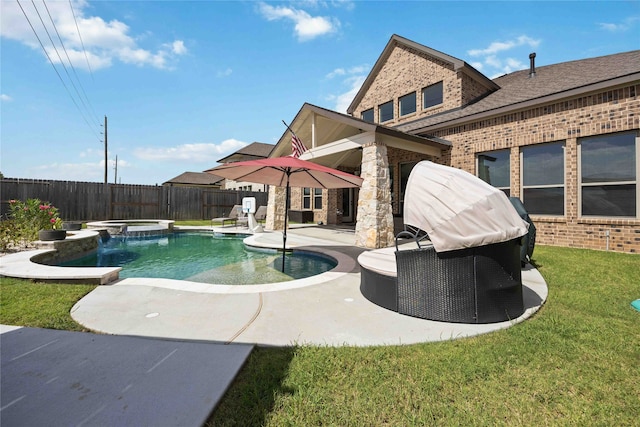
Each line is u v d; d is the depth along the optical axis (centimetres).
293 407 202
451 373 243
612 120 736
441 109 1291
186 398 204
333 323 347
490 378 237
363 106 1686
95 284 499
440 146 1056
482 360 262
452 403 210
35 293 437
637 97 702
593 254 707
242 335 312
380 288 407
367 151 883
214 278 645
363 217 884
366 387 224
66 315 360
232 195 2244
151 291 463
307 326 338
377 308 399
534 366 254
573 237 812
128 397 204
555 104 832
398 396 215
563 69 1164
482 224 335
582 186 800
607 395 217
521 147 913
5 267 557
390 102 1545
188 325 337
